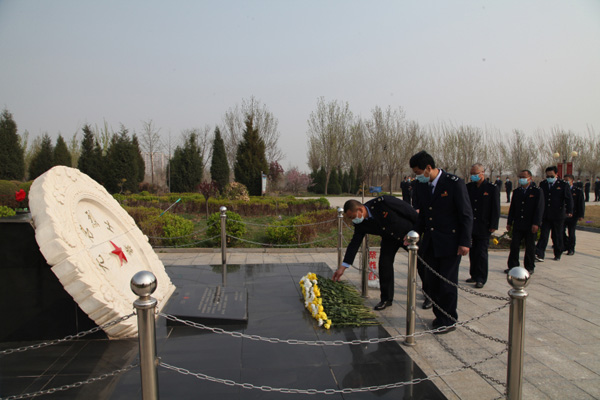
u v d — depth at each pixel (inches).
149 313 74.8
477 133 1381.6
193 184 938.1
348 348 127.6
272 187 1189.1
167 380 104.9
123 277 151.2
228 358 118.1
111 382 104.2
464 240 143.9
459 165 1339.8
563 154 1215.6
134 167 868.0
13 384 103.0
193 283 199.8
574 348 139.8
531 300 194.7
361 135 1425.9
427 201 154.3
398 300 190.9
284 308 163.8
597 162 1293.1
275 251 315.9
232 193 623.2
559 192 285.3
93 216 160.1
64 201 136.4
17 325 128.0
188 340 130.4
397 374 111.7
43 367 112.3
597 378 118.4
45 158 978.1
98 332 130.8
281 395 98.8
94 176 974.4
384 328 152.1
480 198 215.6
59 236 119.9
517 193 246.1
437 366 123.9
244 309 152.4
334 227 414.9
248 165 943.0
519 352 83.9
